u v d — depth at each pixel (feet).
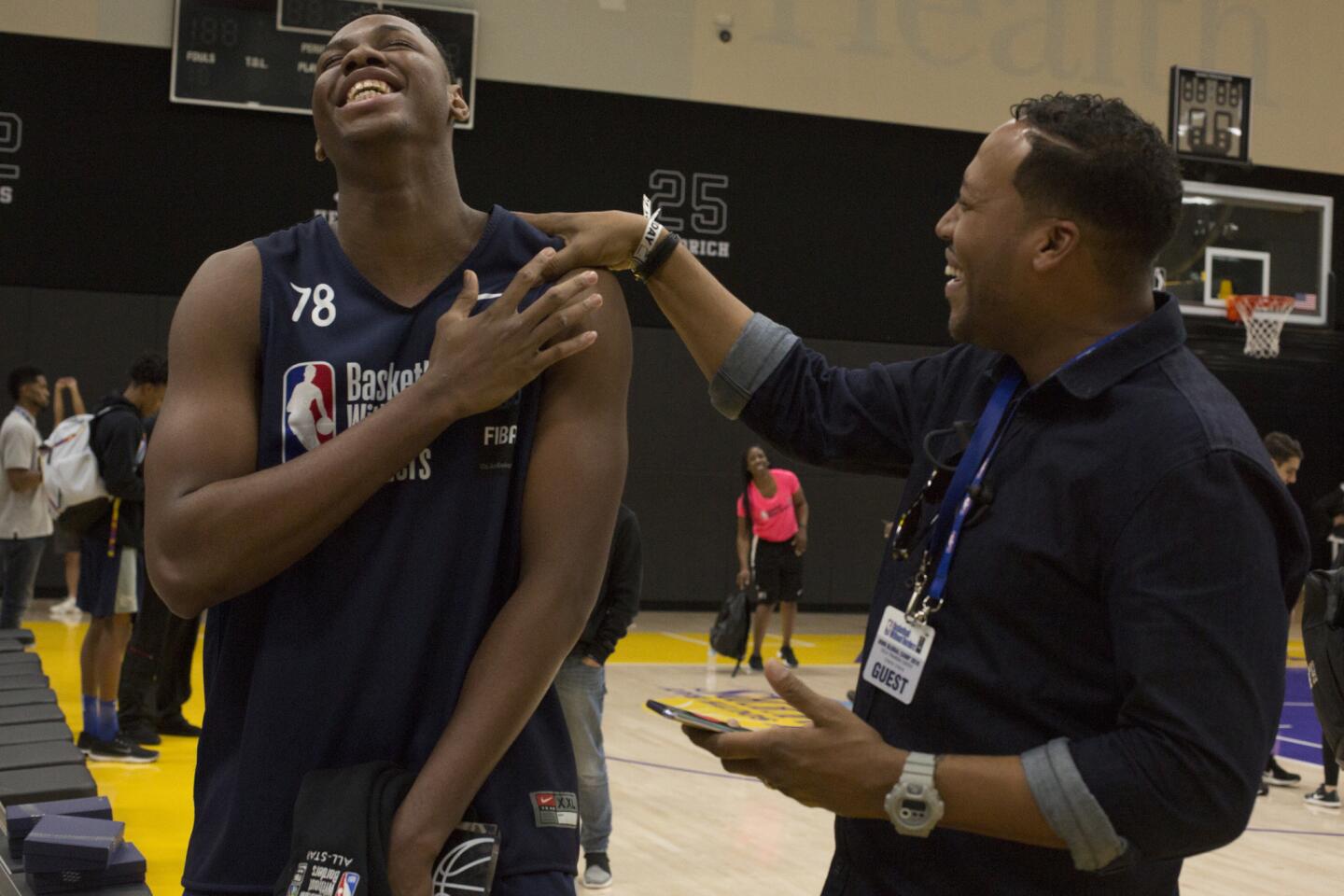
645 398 44.57
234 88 39.01
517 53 41.32
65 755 10.58
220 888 4.71
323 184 40.04
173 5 38.60
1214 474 4.33
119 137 38.60
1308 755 25.88
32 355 38.42
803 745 4.54
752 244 43.57
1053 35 45.47
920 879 4.91
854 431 6.12
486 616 4.89
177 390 4.81
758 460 32.42
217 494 4.51
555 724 5.17
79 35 38.06
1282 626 4.32
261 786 4.74
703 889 14.83
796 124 43.80
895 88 44.52
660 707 4.94
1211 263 45.21
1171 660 4.21
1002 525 4.76
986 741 4.74
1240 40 46.62
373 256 5.02
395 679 4.76
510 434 4.91
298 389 4.80
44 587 39.24
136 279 39.01
